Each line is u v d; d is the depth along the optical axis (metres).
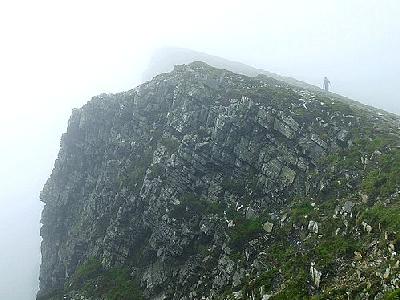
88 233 63.53
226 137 52.72
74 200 73.81
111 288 51.00
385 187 36.47
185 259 47.75
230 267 41.66
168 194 52.62
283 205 44.56
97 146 72.38
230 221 46.31
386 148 42.38
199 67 67.88
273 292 34.28
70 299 53.25
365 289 27.56
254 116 52.47
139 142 63.44
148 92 67.75
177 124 58.62
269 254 39.41
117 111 70.81
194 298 42.69
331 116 50.38
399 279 26.09
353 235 33.97
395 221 30.98
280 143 49.34
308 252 35.50
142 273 50.59
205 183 51.84
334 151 45.88
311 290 31.73
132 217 56.53
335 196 40.28
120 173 62.75
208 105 57.59
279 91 56.19
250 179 49.25
